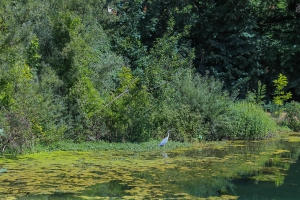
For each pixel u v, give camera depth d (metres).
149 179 9.03
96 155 11.62
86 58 14.39
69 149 12.39
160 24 22.47
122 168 9.98
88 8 15.98
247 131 15.52
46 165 10.20
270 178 9.37
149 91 14.59
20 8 14.06
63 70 14.12
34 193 7.91
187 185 8.60
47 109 12.47
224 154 12.20
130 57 19.69
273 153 12.48
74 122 13.41
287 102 20.78
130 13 21.33
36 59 13.62
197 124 14.69
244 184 8.82
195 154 12.11
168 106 14.85
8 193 7.89
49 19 14.55
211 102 15.13
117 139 13.80
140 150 12.58
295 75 22.52
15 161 10.68
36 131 12.37
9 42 12.24
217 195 7.97
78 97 13.53
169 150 12.77
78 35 14.33
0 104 11.62
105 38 18.67
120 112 13.62
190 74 16.06
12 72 11.77
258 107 17.34
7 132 11.41
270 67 22.91
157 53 15.33
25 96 11.95
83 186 8.41
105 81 15.22
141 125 13.88
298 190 8.38
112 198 7.62
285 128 18.23
